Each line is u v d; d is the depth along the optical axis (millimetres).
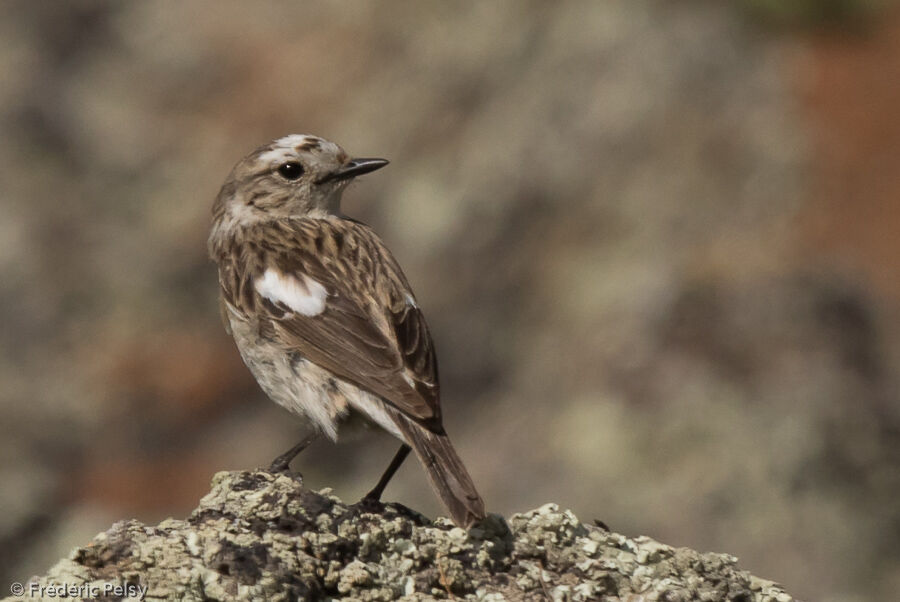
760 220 20094
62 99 25250
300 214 8977
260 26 25312
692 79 21766
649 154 21141
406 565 6566
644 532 16266
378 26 24375
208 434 20594
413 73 23453
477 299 20453
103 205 23766
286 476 6836
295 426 20219
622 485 16719
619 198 20766
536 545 6855
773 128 21141
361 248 8375
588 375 18312
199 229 23281
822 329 17891
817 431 16578
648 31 22359
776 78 21812
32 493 19656
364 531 6551
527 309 20078
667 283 19125
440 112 22797
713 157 20922
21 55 25594
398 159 22469
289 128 23953
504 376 19375
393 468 7309
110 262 22922
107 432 20750
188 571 6188
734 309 18422
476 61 23078
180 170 24078
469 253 20969
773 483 16234
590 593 6648
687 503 16281
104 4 26703
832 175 20562
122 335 21906
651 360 17969
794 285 18609
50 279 22484
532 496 17000
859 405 16953
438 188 21797
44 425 20656
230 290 8305
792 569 15656
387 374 7410
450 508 6629
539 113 22000
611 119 21547
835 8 22375
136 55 25734
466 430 18719
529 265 20531
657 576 6812
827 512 15953
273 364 7953
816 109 21344
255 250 8367
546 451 17438
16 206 23312
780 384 17219
